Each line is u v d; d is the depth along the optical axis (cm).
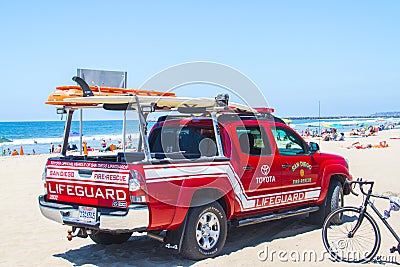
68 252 690
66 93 638
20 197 1167
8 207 1034
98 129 7844
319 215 831
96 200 589
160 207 572
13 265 630
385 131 5744
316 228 823
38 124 10962
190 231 609
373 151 2583
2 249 707
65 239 767
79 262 639
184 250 615
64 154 674
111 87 688
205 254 631
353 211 646
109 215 558
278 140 750
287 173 744
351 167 1719
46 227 851
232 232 799
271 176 717
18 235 793
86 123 9725
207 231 633
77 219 594
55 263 635
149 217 562
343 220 775
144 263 626
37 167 1975
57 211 610
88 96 619
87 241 755
